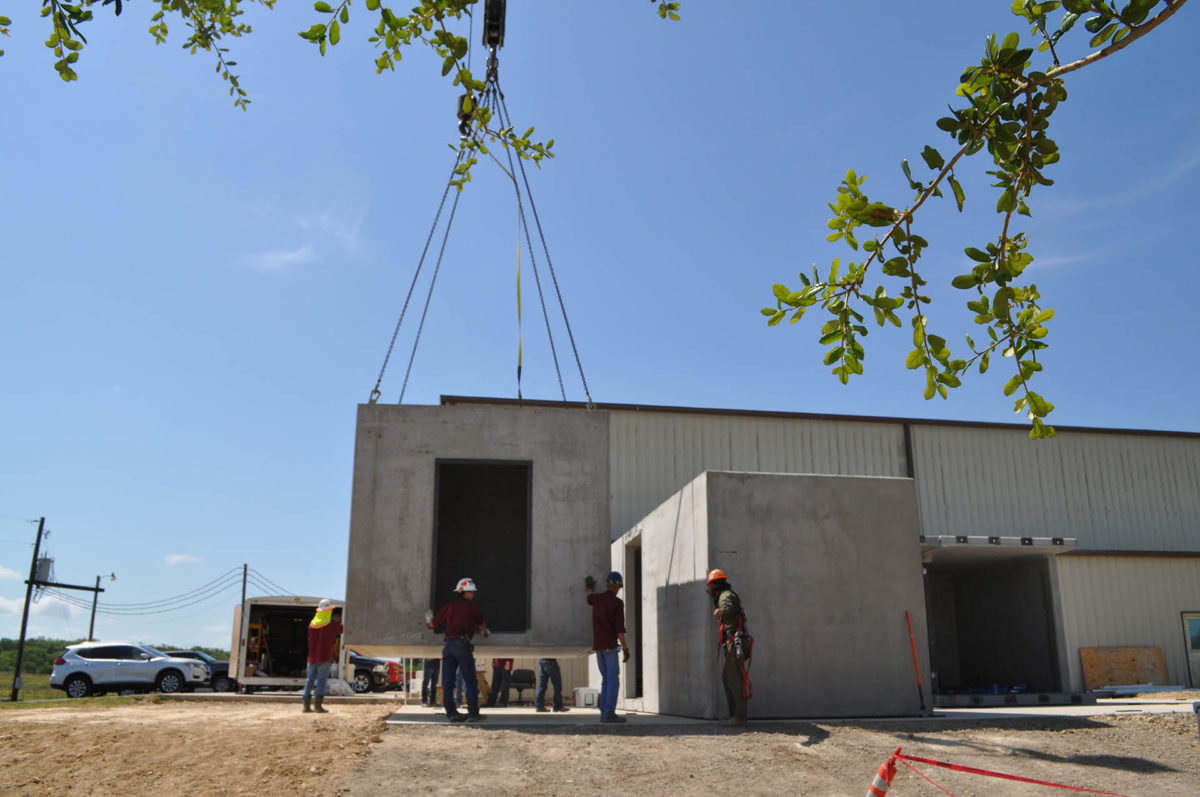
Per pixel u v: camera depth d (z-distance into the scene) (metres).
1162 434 26.50
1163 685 20.27
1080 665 20.17
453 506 14.73
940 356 4.28
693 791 7.17
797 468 23.91
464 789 7.07
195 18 5.61
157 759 8.05
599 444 11.94
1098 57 3.60
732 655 10.09
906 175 4.04
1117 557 21.08
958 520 24.53
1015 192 3.92
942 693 15.30
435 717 11.23
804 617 11.33
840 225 4.34
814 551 11.55
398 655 12.30
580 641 11.32
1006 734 9.59
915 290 4.27
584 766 7.89
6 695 35.91
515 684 17.58
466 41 4.80
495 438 11.73
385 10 4.68
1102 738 9.41
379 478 11.44
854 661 11.30
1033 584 16.61
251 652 23.55
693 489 12.00
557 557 11.52
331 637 12.96
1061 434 25.92
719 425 23.69
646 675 14.32
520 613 14.43
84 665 25.27
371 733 9.32
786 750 8.62
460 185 6.14
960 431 25.27
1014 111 3.72
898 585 11.63
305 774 7.38
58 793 6.89
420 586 11.18
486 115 5.78
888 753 8.59
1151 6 3.45
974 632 18.88
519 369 12.14
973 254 4.08
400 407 11.68
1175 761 8.48
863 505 11.81
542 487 11.68
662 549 13.57
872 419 24.67
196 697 18.95
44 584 34.84
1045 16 3.71
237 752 8.30
